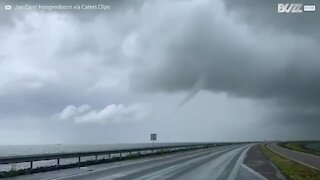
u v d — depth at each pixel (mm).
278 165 36000
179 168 31109
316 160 48125
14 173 25250
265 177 24609
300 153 69250
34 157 28469
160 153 64312
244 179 23078
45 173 26766
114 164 36656
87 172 27344
